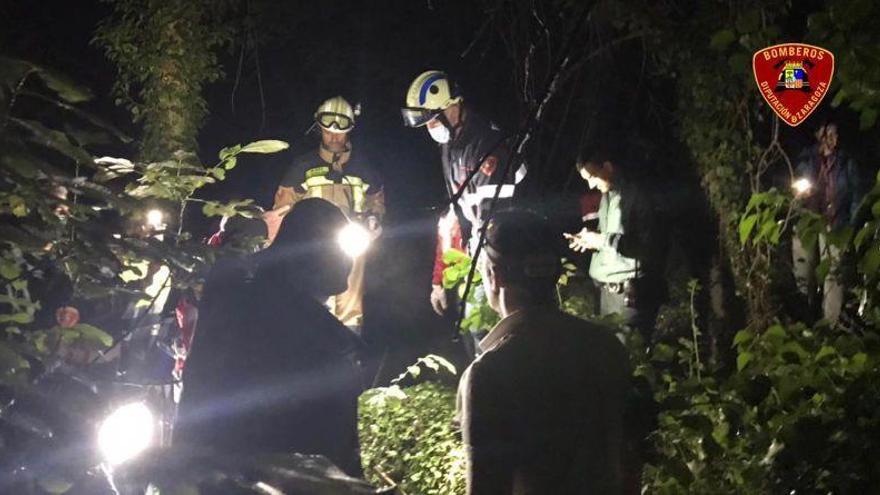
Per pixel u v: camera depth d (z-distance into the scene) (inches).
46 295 153.9
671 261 392.8
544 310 152.0
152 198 175.5
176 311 247.4
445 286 321.4
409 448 319.0
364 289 399.2
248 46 539.2
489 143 357.4
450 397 335.3
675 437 190.4
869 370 171.3
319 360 173.8
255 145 178.9
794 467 167.5
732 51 341.4
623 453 156.3
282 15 550.0
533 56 454.3
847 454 164.4
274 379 172.2
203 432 172.1
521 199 353.4
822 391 173.2
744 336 191.6
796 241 338.6
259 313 175.0
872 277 174.4
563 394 147.9
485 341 153.6
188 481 112.5
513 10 460.1
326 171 377.4
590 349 151.6
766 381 180.5
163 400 239.1
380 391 324.2
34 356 135.1
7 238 133.3
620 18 364.5
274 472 112.3
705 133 355.9
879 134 332.2
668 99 444.8
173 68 429.1
